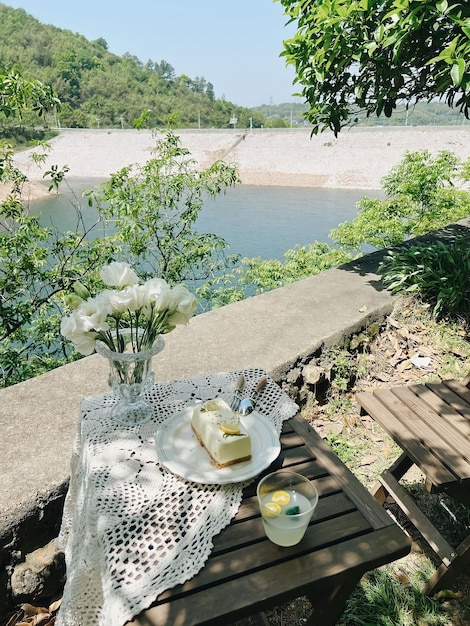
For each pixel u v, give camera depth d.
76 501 1.45
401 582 1.78
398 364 3.31
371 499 1.19
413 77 3.41
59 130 63.34
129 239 6.99
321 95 3.80
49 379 2.44
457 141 42.59
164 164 7.51
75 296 1.39
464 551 1.63
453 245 4.16
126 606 0.89
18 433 1.99
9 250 5.31
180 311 1.35
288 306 3.44
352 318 3.23
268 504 1.05
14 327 5.36
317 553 1.03
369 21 3.11
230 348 2.81
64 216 18.92
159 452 1.27
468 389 2.03
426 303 3.69
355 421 2.80
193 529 1.06
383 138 47.56
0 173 5.51
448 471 1.53
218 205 32.09
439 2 2.54
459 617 1.64
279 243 21.12
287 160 49.66
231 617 0.91
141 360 1.36
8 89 4.32
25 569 1.68
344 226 8.34
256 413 1.47
